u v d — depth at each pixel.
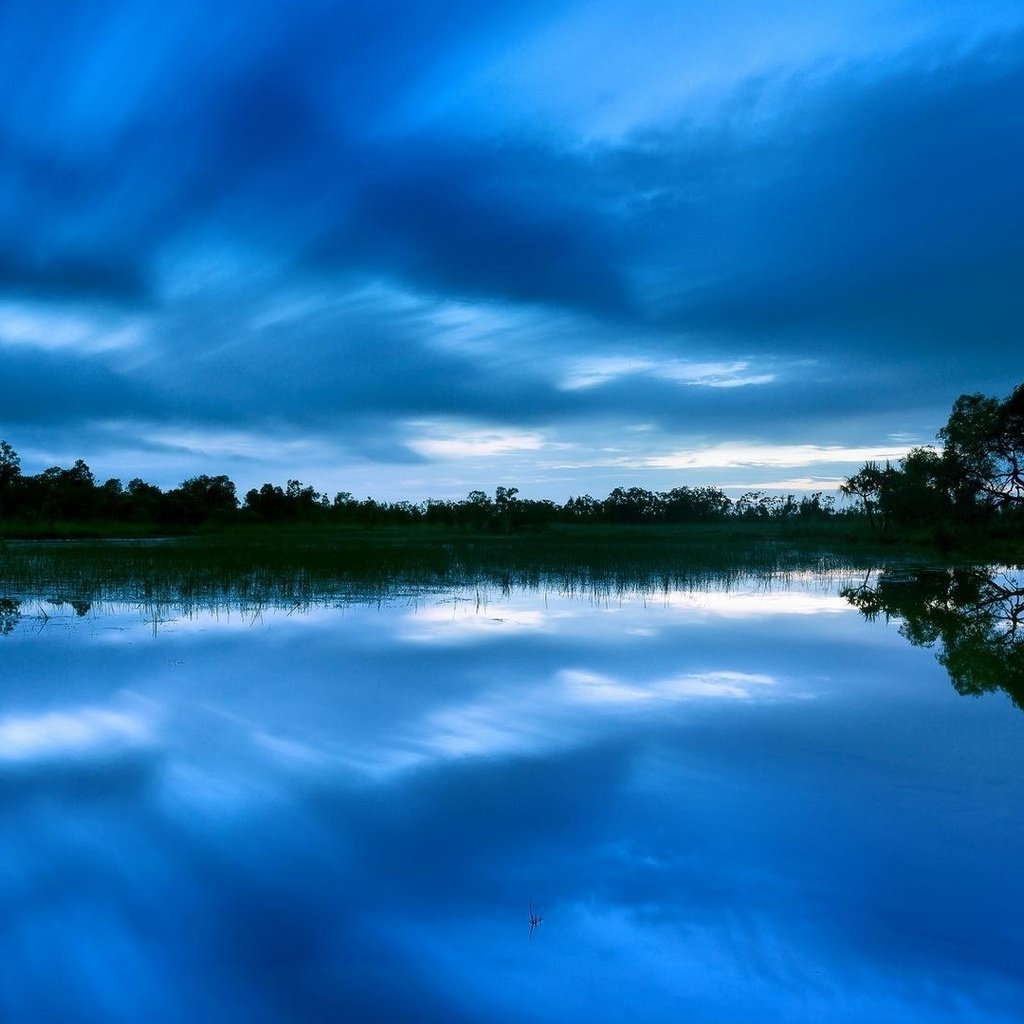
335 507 88.19
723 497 89.81
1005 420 34.78
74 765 7.89
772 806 7.03
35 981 4.81
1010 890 5.69
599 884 5.79
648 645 13.64
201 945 5.15
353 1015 4.57
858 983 4.77
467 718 9.42
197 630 14.62
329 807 6.99
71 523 72.38
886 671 11.88
